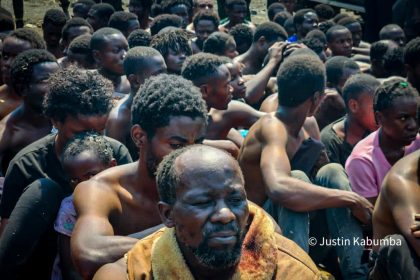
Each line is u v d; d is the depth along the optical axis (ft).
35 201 8.77
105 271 5.99
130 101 13.53
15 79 12.00
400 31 23.17
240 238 5.40
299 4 35.27
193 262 5.59
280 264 5.93
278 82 11.32
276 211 10.44
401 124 10.87
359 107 13.00
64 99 9.67
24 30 16.12
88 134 9.45
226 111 14.26
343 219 10.25
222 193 5.34
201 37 22.58
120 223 8.32
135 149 13.42
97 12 25.68
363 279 10.05
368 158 11.22
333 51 22.75
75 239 7.63
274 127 10.94
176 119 8.04
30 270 8.91
